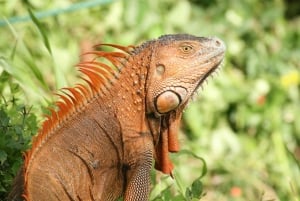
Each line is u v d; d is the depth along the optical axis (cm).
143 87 777
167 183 959
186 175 1415
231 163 1579
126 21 1686
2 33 1471
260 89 1723
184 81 785
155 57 782
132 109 773
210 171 1529
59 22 1617
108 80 770
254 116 1700
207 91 1678
